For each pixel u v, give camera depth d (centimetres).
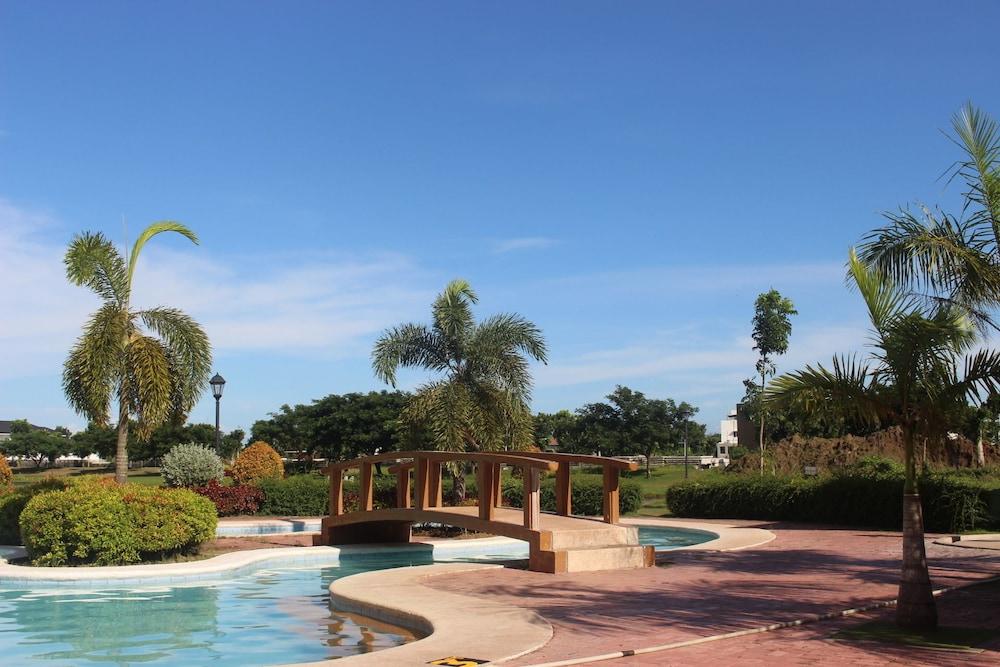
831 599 1030
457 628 846
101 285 1986
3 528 1817
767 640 788
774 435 5328
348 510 2512
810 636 803
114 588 1282
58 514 1425
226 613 1064
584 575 1282
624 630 843
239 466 3042
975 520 1956
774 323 4525
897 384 870
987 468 2686
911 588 840
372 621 999
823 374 887
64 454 8869
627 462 1484
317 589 1279
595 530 1421
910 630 823
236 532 2131
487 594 1095
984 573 1231
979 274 970
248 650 848
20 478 5812
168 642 888
